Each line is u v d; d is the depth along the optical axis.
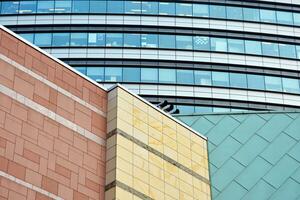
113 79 102.75
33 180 35.09
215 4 111.88
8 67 36.88
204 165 46.03
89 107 40.62
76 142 38.56
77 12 108.06
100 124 40.72
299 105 105.12
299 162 52.53
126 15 108.44
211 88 103.88
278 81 107.06
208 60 106.44
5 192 33.53
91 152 39.16
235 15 111.69
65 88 39.66
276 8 114.00
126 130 41.22
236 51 108.31
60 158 37.12
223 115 56.50
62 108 38.84
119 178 38.94
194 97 102.50
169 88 102.75
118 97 42.03
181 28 108.56
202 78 104.69
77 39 105.81
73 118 39.19
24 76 37.53
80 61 104.00
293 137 54.59
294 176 51.41
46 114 37.66
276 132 55.06
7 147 34.66
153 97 101.69
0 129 34.81
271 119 56.16
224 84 104.81
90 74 103.00
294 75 108.12
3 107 35.50
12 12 107.62
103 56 104.50
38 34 106.06
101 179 38.84
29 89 37.41
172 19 109.00
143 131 42.50
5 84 36.25
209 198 44.72
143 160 41.31
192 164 44.97
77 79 40.81
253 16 112.38
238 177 51.19
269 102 104.44
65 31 106.44
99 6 108.81
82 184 37.59
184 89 103.00
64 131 38.19
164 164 42.72
